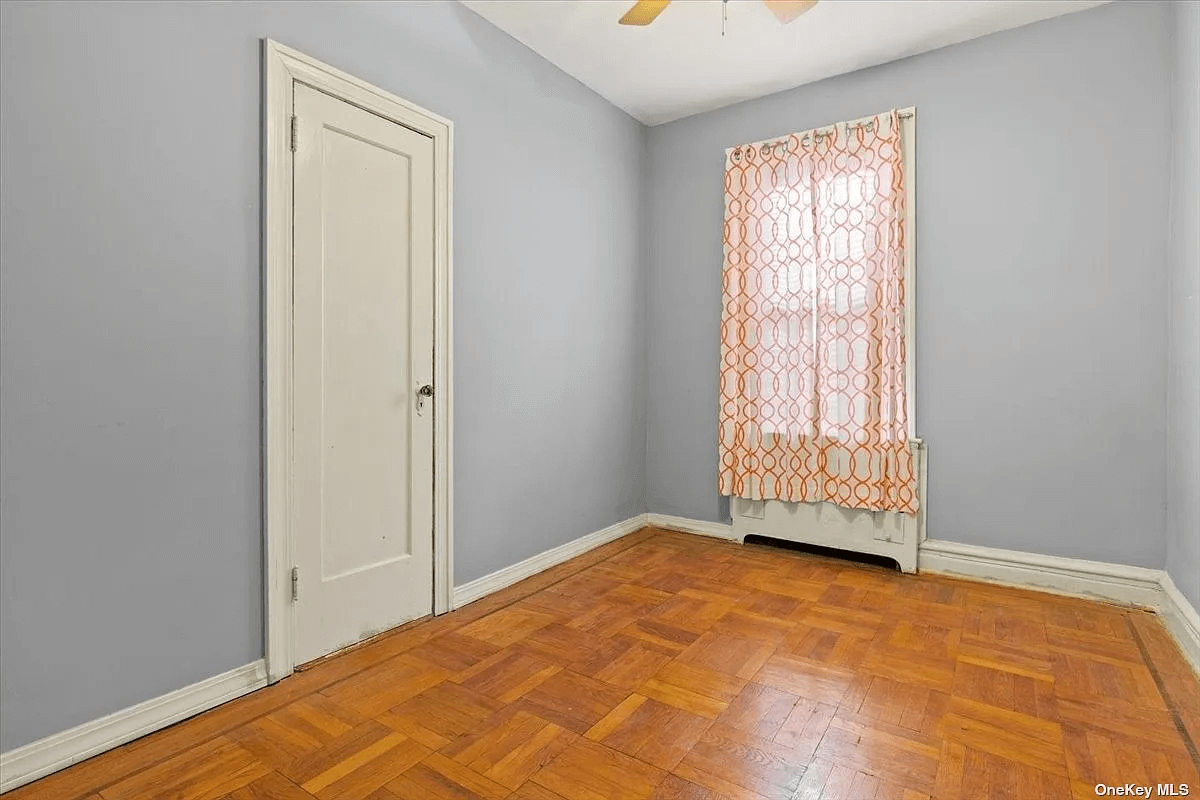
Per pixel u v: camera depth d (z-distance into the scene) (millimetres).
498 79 3006
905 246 3271
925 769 1612
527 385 3225
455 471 2807
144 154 1770
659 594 2943
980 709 1906
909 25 2992
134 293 1755
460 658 2270
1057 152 2934
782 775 1592
